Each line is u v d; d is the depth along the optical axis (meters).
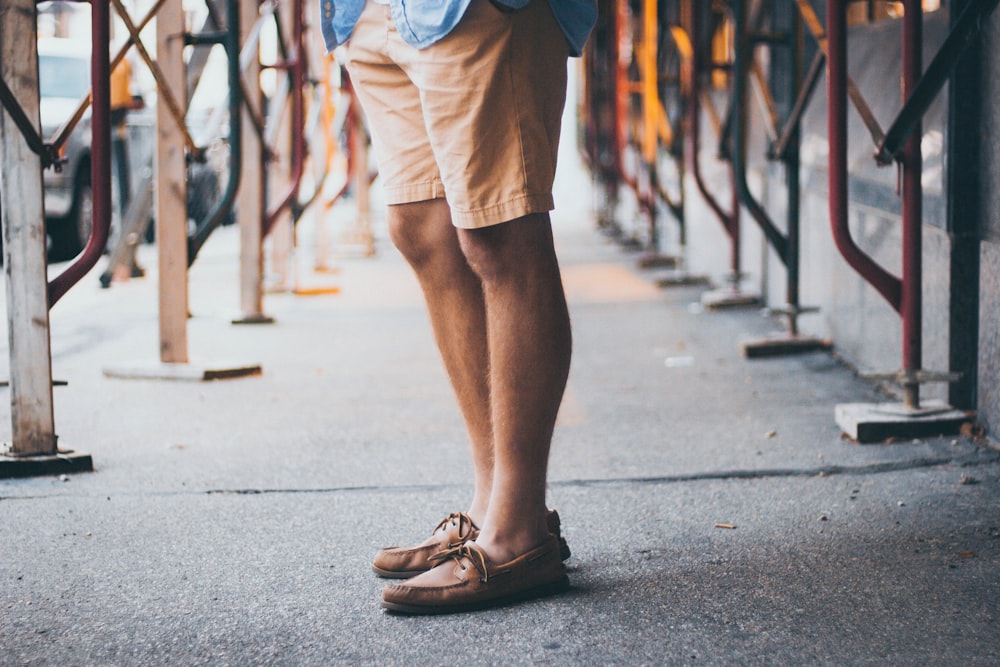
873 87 3.78
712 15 5.63
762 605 1.91
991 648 1.72
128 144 8.69
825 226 4.47
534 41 1.85
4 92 2.70
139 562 2.21
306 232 11.05
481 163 1.83
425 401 3.71
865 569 2.07
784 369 4.13
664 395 3.75
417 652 1.77
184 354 4.20
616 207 9.78
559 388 1.94
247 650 1.79
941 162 3.05
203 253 8.98
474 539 2.09
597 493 2.63
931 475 2.68
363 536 2.36
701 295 6.25
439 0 1.79
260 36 5.16
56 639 1.84
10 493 2.69
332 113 7.34
